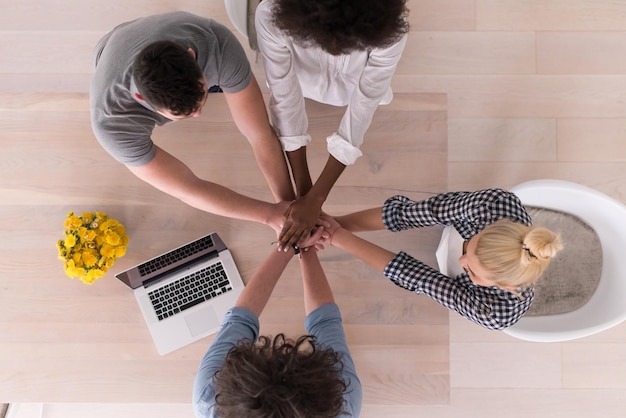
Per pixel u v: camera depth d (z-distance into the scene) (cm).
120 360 148
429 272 140
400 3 98
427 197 154
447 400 146
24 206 153
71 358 148
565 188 163
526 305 137
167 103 104
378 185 155
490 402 216
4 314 149
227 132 156
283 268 145
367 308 150
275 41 127
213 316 150
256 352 101
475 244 124
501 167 220
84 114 155
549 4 224
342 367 110
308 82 156
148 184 155
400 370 147
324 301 138
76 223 147
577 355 216
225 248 153
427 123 155
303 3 95
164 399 147
